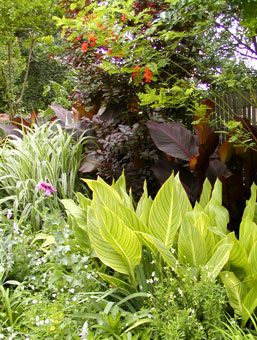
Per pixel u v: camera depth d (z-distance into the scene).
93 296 2.67
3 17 10.20
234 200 3.92
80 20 3.66
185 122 6.16
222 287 2.37
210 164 4.48
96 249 2.73
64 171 5.11
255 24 3.74
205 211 2.99
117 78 5.23
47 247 3.67
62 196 4.95
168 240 2.79
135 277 2.85
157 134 4.36
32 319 2.52
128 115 5.77
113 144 4.75
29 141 5.39
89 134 5.63
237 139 3.70
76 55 5.62
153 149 4.89
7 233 4.13
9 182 5.07
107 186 3.24
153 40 4.78
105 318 2.42
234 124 3.40
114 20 3.61
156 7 4.77
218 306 2.35
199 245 2.55
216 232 2.57
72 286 2.82
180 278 2.55
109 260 2.73
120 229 2.53
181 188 3.15
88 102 5.87
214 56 5.16
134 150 4.79
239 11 4.05
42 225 4.42
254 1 3.41
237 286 2.35
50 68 18.05
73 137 5.56
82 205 3.45
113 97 5.34
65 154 5.15
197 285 2.33
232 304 2.41
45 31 10.86
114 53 3.78
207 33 5.15
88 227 2.79
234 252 2.51
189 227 2.55
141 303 2.71
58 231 3.31
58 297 2.67
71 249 3.24
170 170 4.50
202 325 2.33
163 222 2.76
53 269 3.21
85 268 2.99
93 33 3.66
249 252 2.71
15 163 5.10
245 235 2.75
